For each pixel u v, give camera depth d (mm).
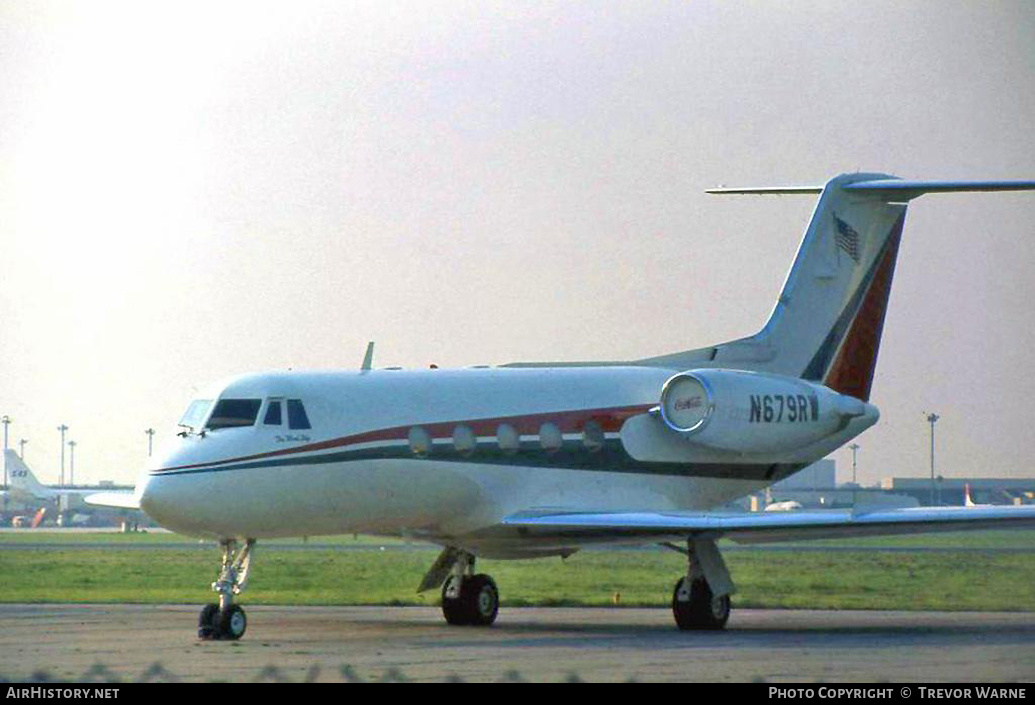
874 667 41406
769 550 134000
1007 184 62938
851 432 66125
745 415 60219
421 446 55312
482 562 111562
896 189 65062
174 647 47688
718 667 41375
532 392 59406
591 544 58188
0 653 45406
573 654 45344
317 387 53812
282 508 51781
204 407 52250
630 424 61219
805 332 65938
